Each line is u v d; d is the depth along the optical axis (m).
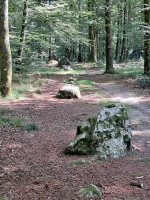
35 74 17.64
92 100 11.22
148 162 4.62
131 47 35.59
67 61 27.03
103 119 5.12
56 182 3.62
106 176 3.88
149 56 16.45
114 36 38.28
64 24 15.33
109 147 4.95
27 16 15.95
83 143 4.98
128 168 4.30
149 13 16.06
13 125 6.76
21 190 3.38
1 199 3.10
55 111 9.03
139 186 3.51
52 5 15.31
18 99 10.34
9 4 16.08
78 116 8.42
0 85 10.11
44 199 3.11
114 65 27.16
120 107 5.39
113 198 3.14
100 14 18.66
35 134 6.25
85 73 21.66
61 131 6.73
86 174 3.93
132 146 5.40
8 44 9.73
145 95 11.96
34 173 3.96
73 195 3.20
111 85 15.28
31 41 19.06
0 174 3.87
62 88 11.67
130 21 18.25
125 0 21.94
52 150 5.19
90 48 30.75
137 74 17.39
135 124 7.62
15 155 4.75
